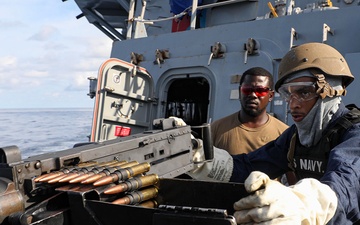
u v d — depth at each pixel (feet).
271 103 17.35
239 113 14.33
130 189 6.46
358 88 14.83
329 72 7.70
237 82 18.78
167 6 25.71
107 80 18.75
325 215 5.24
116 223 5.67
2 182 5.62
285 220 4.84
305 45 8.14
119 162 7.23
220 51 19.48
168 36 21.72
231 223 4.78
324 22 17.02
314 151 8.25
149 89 21.15
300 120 8.03
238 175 9.89
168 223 5.11
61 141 67.41
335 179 5.76
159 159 8.41
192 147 9.49
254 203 4.99
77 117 182.80
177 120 9.46
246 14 23.30
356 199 5.92
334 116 7.97
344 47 16.52
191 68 20.58
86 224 5.83
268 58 17.99
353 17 16.46
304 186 5.35
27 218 5.52
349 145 6.77
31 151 55.11
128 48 23.15
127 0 29.91
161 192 7.14
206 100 25.36
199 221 4.92
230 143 13.73
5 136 78.02
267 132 13.62
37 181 5.88
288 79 8.02
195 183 6.90
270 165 9.76
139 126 20.93
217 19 24.21
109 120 19.25
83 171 6.32
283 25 17.95
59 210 5.85
